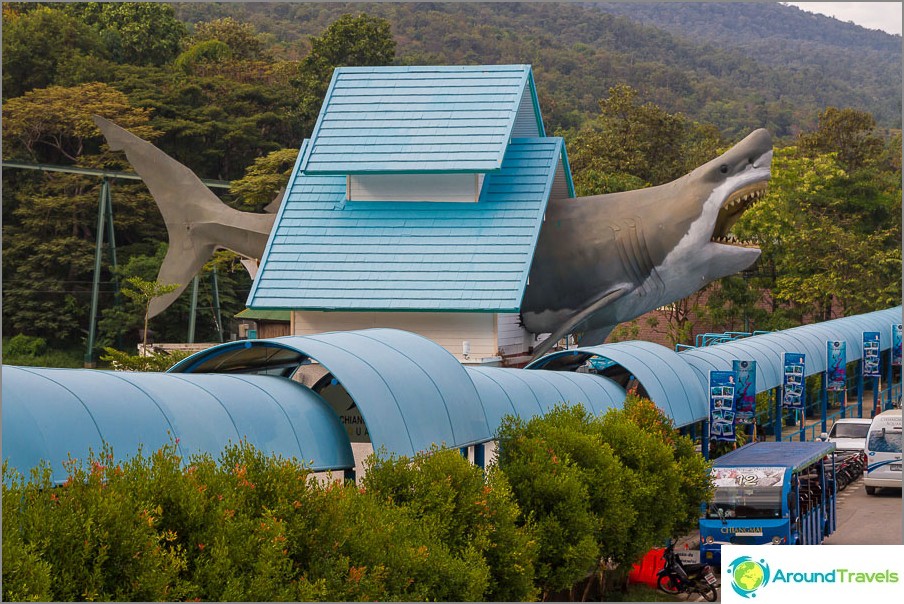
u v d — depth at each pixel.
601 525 21.89
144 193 85.75
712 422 35.09
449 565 16.34
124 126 85.00
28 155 85.81
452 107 42.84
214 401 18.67
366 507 15.95
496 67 44.31
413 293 39.06
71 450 15.78
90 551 12.45
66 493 13.02
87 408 16.52
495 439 23.03
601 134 103.81
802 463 28.58
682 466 26.11
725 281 71.31
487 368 28.48
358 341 22.88
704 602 25.08
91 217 85.12
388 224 41.44
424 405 21.80
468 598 16.47
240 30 115.56
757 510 27.22
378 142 42.06
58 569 12.25
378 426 20.16
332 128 43.00
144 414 17.19
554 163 42.47
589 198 43.50
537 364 34.28
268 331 79.19
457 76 44.12
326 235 41.53
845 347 50.66
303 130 97.69
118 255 84.62
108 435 16.39
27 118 84.25
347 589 14.27
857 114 107.25
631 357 33.00
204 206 47.12
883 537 32.03
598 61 174.38
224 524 13.58
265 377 21.20
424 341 24.38
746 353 43.72
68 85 89.19
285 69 105.31
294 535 14.34
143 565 12.55
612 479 22.25
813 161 91.88
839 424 45.34
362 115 43.25
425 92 43.69
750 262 41.28
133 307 80.31
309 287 39.78
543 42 183.88
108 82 91.50
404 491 18.00
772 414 50.19
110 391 17.23
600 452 22.41
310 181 43.66
